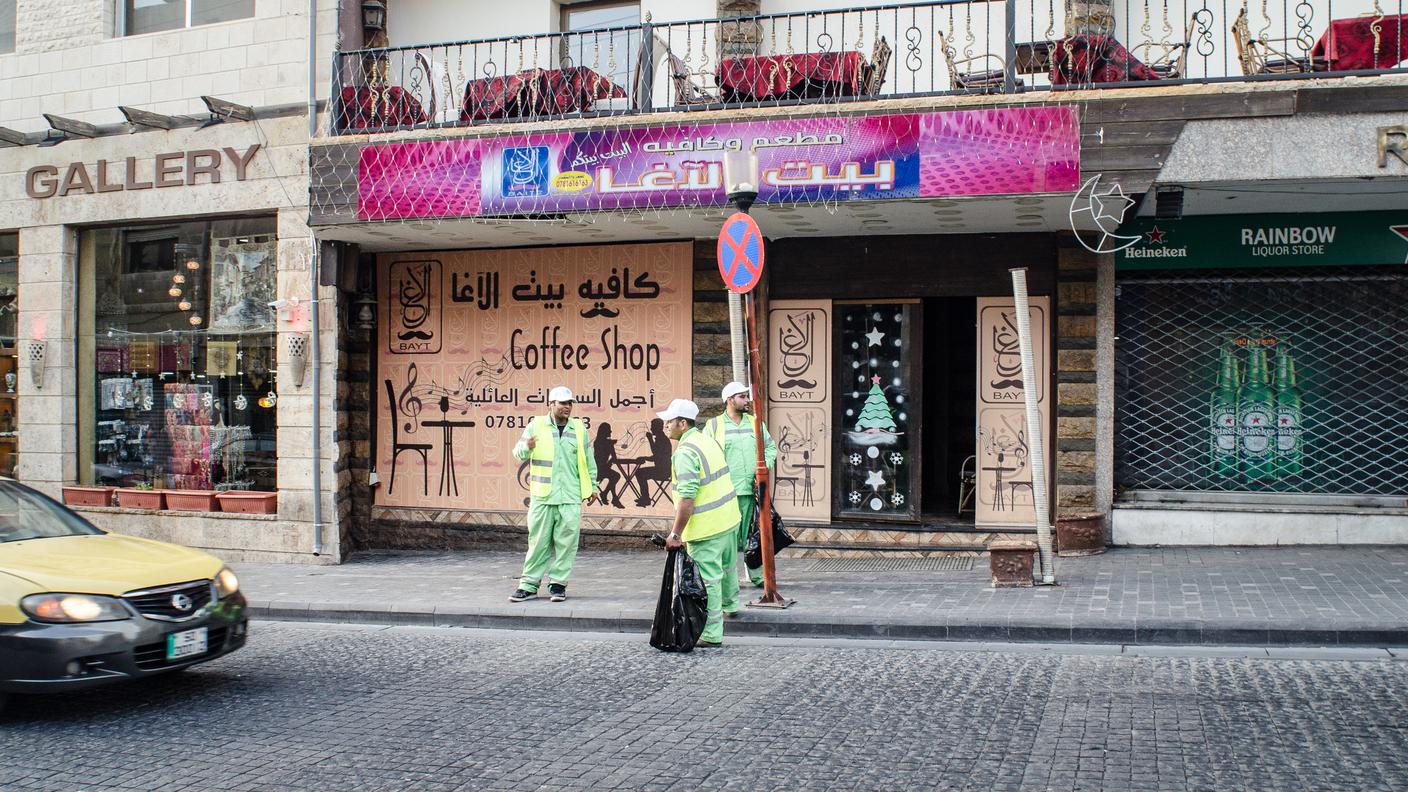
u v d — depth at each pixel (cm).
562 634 962
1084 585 1015
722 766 579
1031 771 560
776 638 922
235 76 1398
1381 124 998
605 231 1285
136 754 617
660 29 1341
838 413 1302
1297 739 600
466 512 1412
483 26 1407
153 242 1476
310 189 1257
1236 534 1197
